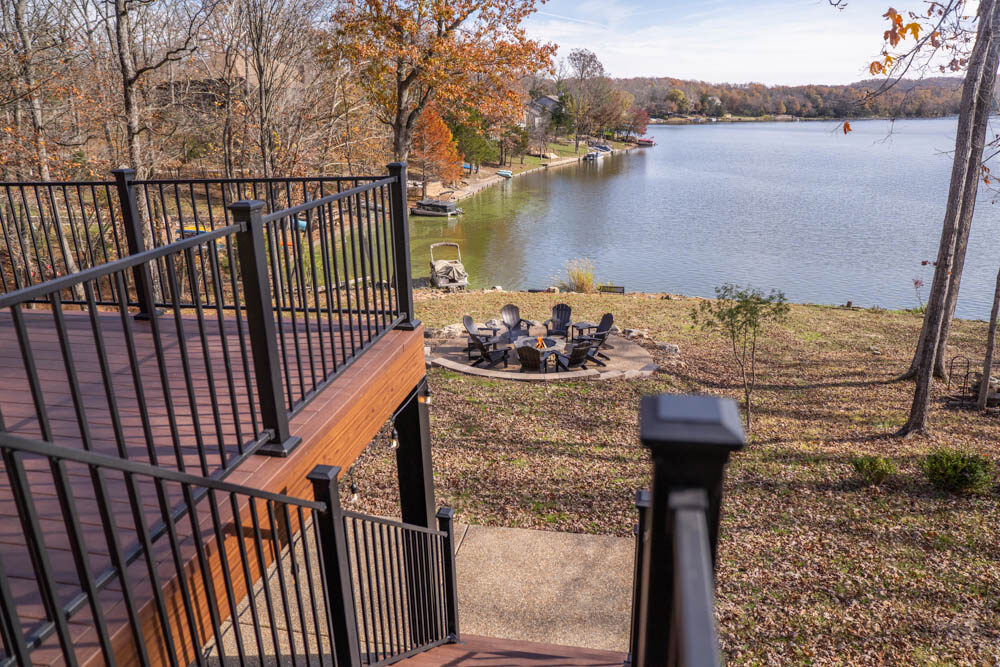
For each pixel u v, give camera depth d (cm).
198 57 2092
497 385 1652
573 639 774
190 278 269
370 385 442
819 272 3688
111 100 1941
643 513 391
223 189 515
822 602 890
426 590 599
